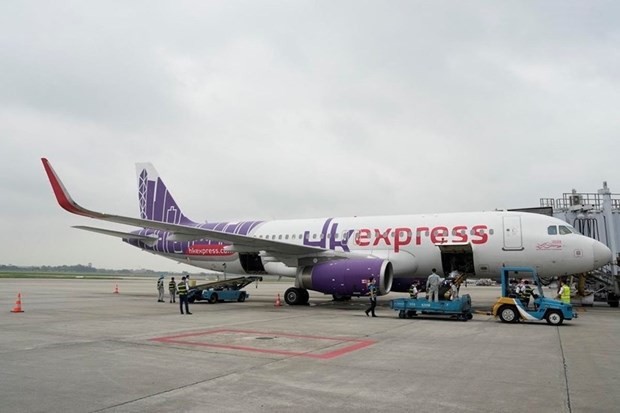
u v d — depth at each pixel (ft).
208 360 29.50
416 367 27.84
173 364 28.22
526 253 66.90
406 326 48.67
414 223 74.74
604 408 19.74
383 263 68.18
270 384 23.52
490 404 20.27
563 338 40.29
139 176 104.99
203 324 49.42
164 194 102.17
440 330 45.50
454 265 73.05
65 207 65.00
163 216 101.55
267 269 86.38
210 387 22.86
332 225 81.92
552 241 65.77
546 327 48.34
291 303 77.46
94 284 196.24
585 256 64.49
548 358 30.94
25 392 21.83
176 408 19.47
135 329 44.78
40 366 27.55
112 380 24.16
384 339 39.17
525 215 68.95
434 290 55.93
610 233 85.71
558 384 23.89
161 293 86.48
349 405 20.06
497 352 33.12
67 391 22.00
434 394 21.89
